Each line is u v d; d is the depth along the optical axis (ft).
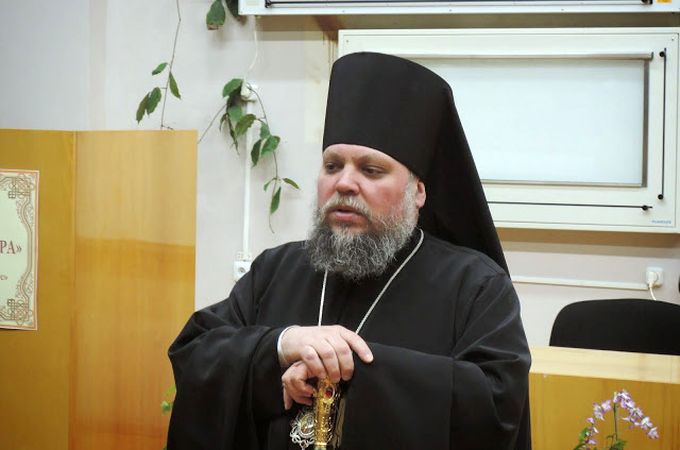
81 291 8.33
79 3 10.41
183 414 3.88
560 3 9.18
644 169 9.31
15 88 10.52
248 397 3.75
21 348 8.38
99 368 8.32
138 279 8.24
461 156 4.33
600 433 5.32
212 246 10.71
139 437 8.26
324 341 3.47
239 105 10.48
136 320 8.25
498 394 3.50
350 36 9.77
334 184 4.00
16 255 8.33
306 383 3.52
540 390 5.44
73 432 8.38
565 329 7.91
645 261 9.77
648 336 7.74
